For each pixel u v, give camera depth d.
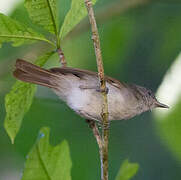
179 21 13.04
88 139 11.62
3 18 7.77
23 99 8.48
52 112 11.61
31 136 11.46
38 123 11.50
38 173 7.14
